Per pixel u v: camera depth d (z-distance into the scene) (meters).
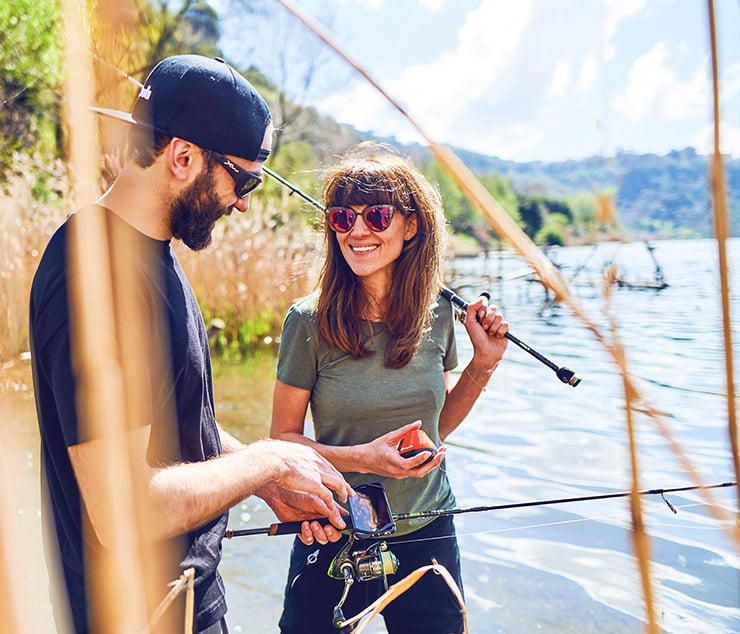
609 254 0.63
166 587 1.48
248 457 1.62
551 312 8.74
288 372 2.24
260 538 3.64
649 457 3.95
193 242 1.58
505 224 0.66
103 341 0.76
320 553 2.18
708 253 0.66
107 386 0.77
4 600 0.62
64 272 1.30
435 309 2.35
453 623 2.22
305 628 2.17
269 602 3.04
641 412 0.70
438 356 2.31
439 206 2.20
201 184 1.52
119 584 0.76
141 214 1.50
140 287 1.42
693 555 3.09
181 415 1.59
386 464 2.03
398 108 0.67
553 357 6.80
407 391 2.20
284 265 8.68
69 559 1.47
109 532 0.77
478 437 4.77
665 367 5.86
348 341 2.15
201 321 1.72
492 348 2.36
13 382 5.19
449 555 2.26
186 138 1.48
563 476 4.11
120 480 0.78
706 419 4.62
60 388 1.26
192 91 1.49
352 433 2.22
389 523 1.97
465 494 3.93
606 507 3.67
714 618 2.68
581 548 3.34
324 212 2.19
